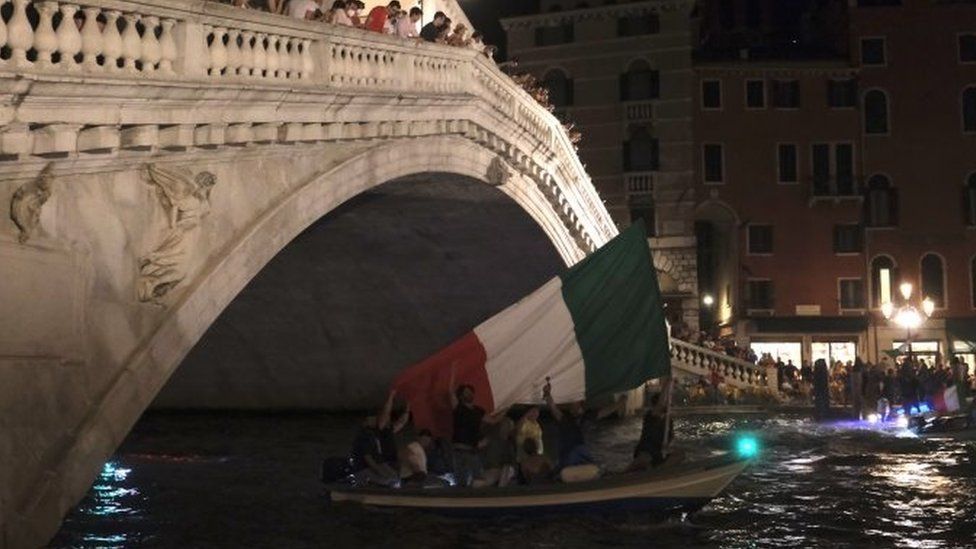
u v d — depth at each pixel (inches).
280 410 1211.2
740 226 1541.6
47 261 339.0
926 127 1550.2
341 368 1158.3
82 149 341.7
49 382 340.5
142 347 378.3
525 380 495.8
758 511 530.6
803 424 1024.2
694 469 469.7
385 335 1103.6
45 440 338.6
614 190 1561.3
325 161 501.7
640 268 498.3
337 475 559.2
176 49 374.9
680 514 481.7
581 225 1001.5
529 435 512.4
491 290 1023.0
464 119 659.4
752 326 1521.9
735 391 1240.2
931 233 1541.6
